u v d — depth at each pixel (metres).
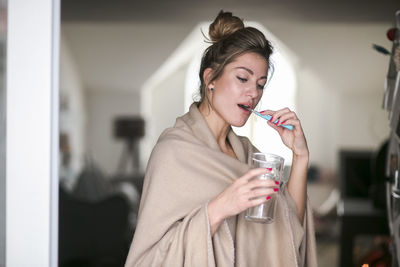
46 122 1.53
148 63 8.78
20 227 1.52
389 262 3.83
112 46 8.26
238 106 1.82
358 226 4.46
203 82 1.90
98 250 4.06
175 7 6.12
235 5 5.98
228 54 1.81
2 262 1.53
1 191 1.53
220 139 1.94
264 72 1.84
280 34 7.63
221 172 1.80
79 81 9.41
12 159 1.52
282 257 1.86
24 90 1.52
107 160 10.06
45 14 1.52
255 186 1.56
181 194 1.74
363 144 9.71
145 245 1.71
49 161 1.53
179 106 10.94
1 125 1.53
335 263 5.93
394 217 2.18
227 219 1.82
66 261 4.01
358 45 7.64
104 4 5.97
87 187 5.84
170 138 1.82
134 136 9.33
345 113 9.73
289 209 1.90
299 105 10.23
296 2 5.72
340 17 6.52
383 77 8.66
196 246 1.63
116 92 10.05
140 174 7.60
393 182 2.19
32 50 1.52
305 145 1.92
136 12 6.45
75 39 8.08
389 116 2.16
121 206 4.07
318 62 8.35
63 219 4.02
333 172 9.46
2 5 1.53
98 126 10.09
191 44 9.75
